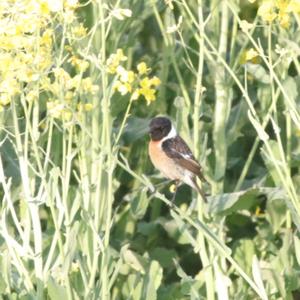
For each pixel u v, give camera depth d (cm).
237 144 1534
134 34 1468
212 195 1241
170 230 1359
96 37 1268
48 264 1027
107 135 946
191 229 1381
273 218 1306
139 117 1558
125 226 1419
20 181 1332
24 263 1102
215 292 1186
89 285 990
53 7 911
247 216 1410
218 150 1272
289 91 1195
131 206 1320
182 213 970
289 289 1205
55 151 1283
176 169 1145
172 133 1155
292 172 1445
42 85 979
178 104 1195
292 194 1014
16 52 934
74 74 1389
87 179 1072
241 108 1333
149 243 1433
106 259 966
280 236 1358
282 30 1258
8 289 1039
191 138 1237
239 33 1589
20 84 957
